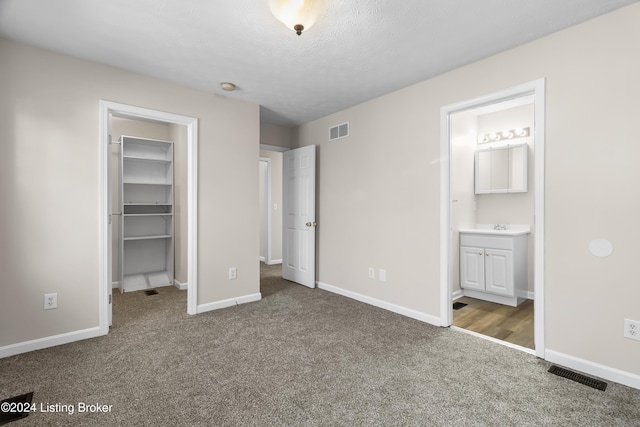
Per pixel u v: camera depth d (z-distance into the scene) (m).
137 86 2.85
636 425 1.58
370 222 3.55
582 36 2.07
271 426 1.58
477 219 4.39
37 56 2.40
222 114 3.40
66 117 2.52
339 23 2.05
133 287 4.18
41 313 2.43
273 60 2.58
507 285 3.55
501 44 2.34
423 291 3.04
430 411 1.70
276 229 6.23
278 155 6.24
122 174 4.04
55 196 2.48
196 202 3.22
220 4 1.86
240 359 2.27
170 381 1.98
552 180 2.21
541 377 2.03
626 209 1.93
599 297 2.03
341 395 1.84
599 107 2.02
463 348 2.45
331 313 3.24
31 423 1.58
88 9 1.92
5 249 2.30
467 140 4.18
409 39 2.26
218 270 3.39
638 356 1.90
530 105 3.94
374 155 3.50
